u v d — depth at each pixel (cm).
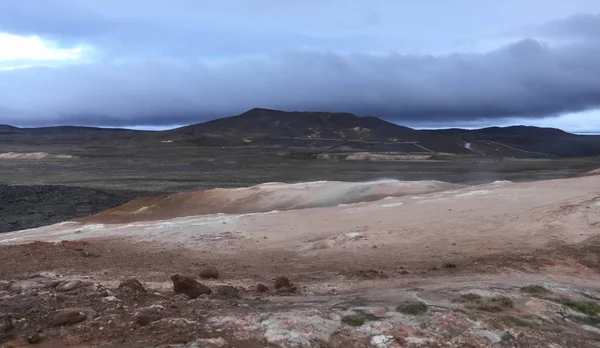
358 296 775
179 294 768
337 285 878
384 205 1856
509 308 706
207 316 627
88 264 1159
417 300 729
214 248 1391
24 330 573
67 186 4544
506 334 610
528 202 1638
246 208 2478
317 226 1634
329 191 2598
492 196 1802
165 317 618
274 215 1872
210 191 2783
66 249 1352
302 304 716
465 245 1232
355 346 567
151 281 948
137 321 592
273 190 2719
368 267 1041
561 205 1484
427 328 611
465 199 1805
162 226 1795
